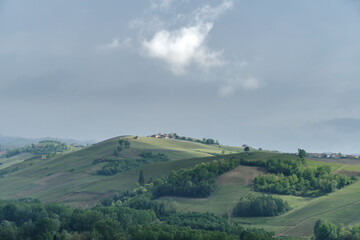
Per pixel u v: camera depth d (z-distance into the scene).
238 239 157.00
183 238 155.50
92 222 185.50
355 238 165.38
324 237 170.25
